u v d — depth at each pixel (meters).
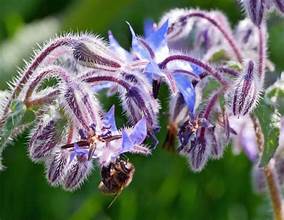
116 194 0.28
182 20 0.33
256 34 0.35
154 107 0.29
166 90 0.44
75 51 0.28
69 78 0.28
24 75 0.28
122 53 0.30
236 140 0.37
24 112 0.28
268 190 0.35
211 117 0.30
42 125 0.28
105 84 0.29
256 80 0.29
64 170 0.28
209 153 0.30
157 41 0.29
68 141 0.28
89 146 0.27
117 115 0.45
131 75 0.29
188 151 0.29
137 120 0.28
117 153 0.27
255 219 0.46
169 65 0.29
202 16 0.33
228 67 0.31
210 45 0.34
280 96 0.32
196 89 0.30
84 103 0.28
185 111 0.31
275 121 0.31
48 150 0.28
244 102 0.29
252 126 0.35
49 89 0.28
